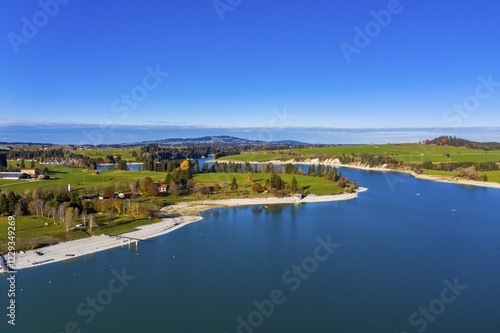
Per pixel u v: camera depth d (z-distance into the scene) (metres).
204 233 137.50
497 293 87.19
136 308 80.00
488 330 72.12
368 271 100.31
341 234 136.25
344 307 80.75
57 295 84.94
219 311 79.06
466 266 103.88
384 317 76.69
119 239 124.00
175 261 107.25
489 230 141.62
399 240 128.50
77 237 120.75
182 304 81.88
